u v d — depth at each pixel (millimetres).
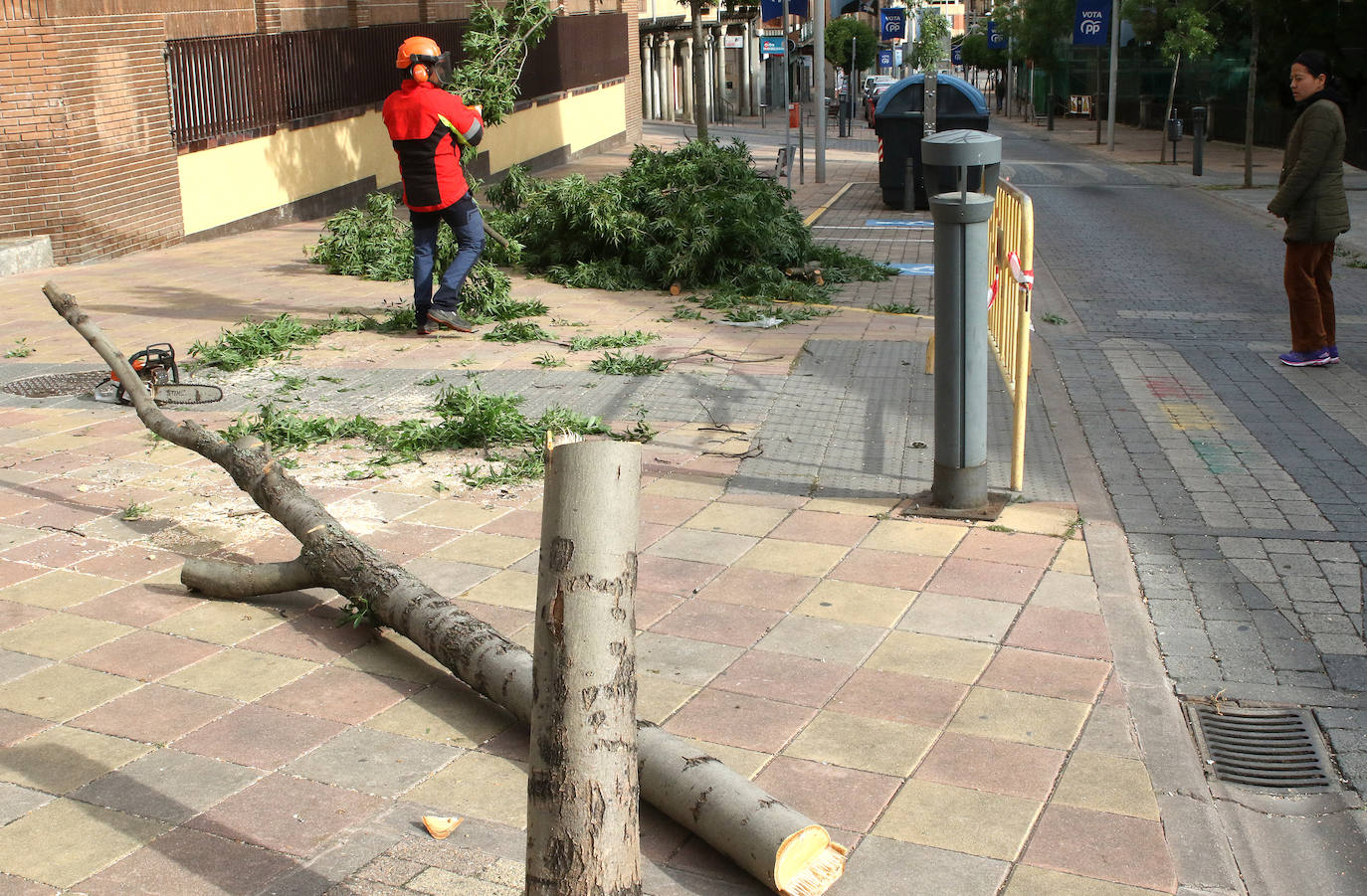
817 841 3094
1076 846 3289
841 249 15469
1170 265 15211
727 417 7480
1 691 4109
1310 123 8734
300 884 3088
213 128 16453
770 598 4879
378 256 13094
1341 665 4480
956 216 5496
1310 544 5613
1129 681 4219
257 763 3676
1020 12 58094
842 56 63375
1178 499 6242
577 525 2018
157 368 7922
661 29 49844
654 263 12227
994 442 7160
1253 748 3953
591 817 2031
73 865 3164
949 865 3209
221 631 4582
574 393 8016
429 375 8531
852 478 6320
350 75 20344
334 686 4168
